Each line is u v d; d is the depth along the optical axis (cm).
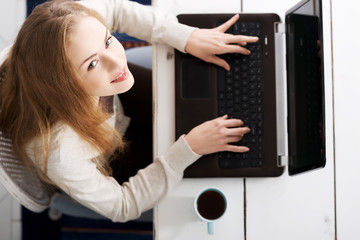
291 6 91
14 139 80
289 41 85
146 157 117
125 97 120
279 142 86
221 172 85
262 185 87
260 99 86
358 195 87
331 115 89
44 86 68
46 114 76
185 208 86
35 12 69
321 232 87
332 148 88
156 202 85
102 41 69
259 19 88
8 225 151
